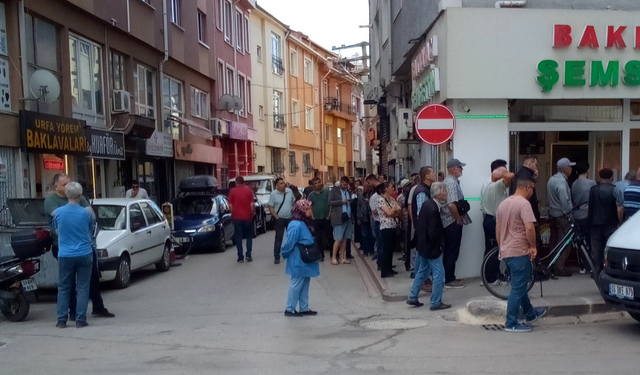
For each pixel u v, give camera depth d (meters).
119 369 6.05
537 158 10.87
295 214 8.59
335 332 7.50
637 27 10.08
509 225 7.08
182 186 17.98
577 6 10.52
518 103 10.66
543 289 8.77
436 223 8.35
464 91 10.04
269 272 12.86
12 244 8.50
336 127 51.25
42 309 9.52
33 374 5.96
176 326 8.09
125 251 11.39
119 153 17.25
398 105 19.73
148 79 20.95
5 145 12.49
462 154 10.28
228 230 17.55
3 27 12.87
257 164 35.03
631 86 10.14
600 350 6.28
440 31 10.48
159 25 21.08
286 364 6.09
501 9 10.02
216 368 6.00
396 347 6.64
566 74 10.05
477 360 6.01
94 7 16.30
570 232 8.53
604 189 9.09
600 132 10.88
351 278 11.91
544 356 6.09
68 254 8.03
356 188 15.02
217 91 28.30
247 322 8.23
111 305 9.77
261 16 35.56
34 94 13.13
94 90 16.92
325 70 47.72
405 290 9.69
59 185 9.09
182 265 14.41
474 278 10.28
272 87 37.12
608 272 7.05
